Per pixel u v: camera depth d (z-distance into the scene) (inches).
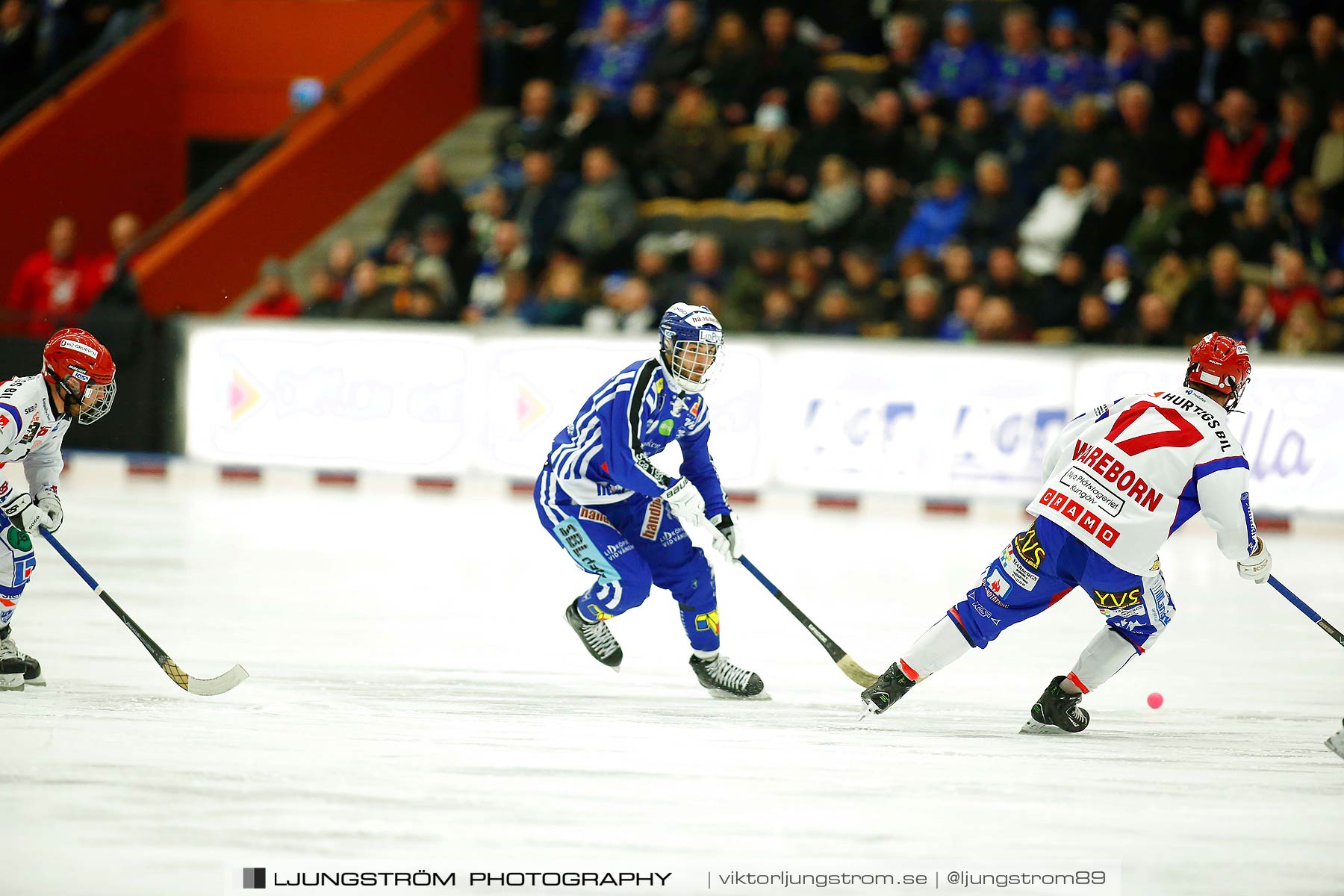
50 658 790.5
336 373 1694.1
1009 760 632.4
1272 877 492.1
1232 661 871.1
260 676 757.9
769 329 1727.4
